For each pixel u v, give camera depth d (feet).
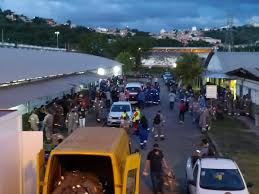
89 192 32.32
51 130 79.10
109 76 194.29
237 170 48.32
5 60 89.76
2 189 30.94
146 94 152.56
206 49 468.34
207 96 109.40
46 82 103.71
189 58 207.31
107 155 31.94
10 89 78.13
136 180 33.30
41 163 32.81
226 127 105.60
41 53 136.05
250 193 52.65
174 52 483.51
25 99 71.97
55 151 32.17
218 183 46.26
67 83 114.62
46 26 468.75
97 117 111.24
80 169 34.63
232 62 170.71
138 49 404.36
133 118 96.12
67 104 100.01
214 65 189.67
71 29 467.93
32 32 424.05
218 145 82.99
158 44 593.01
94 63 188.65
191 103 128.06
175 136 94.48
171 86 207.72
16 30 414.21
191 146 83.46
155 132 89.30
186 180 57.31
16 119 35.70
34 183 37.76
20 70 87.15
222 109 123.54
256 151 77.92
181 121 112.47
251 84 124.36
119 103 111.24
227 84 162.81
